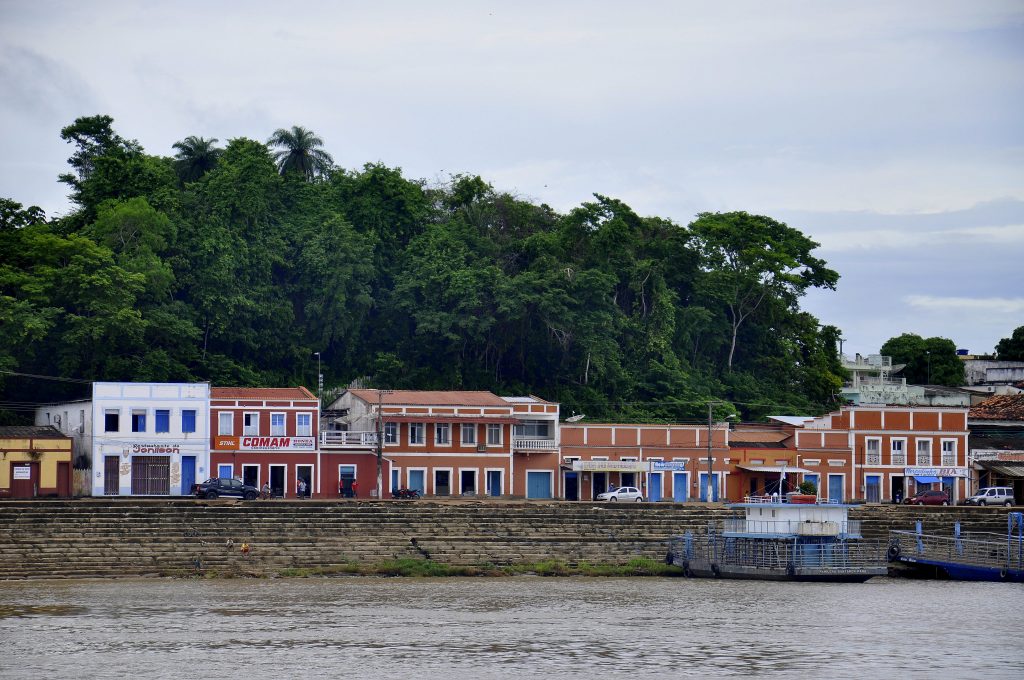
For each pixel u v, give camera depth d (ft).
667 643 527.81
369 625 552.00
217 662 481.05
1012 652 517.96
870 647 525.75
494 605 606.96
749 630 558.15
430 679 460.96
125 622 549.13
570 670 477.36
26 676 457.68
